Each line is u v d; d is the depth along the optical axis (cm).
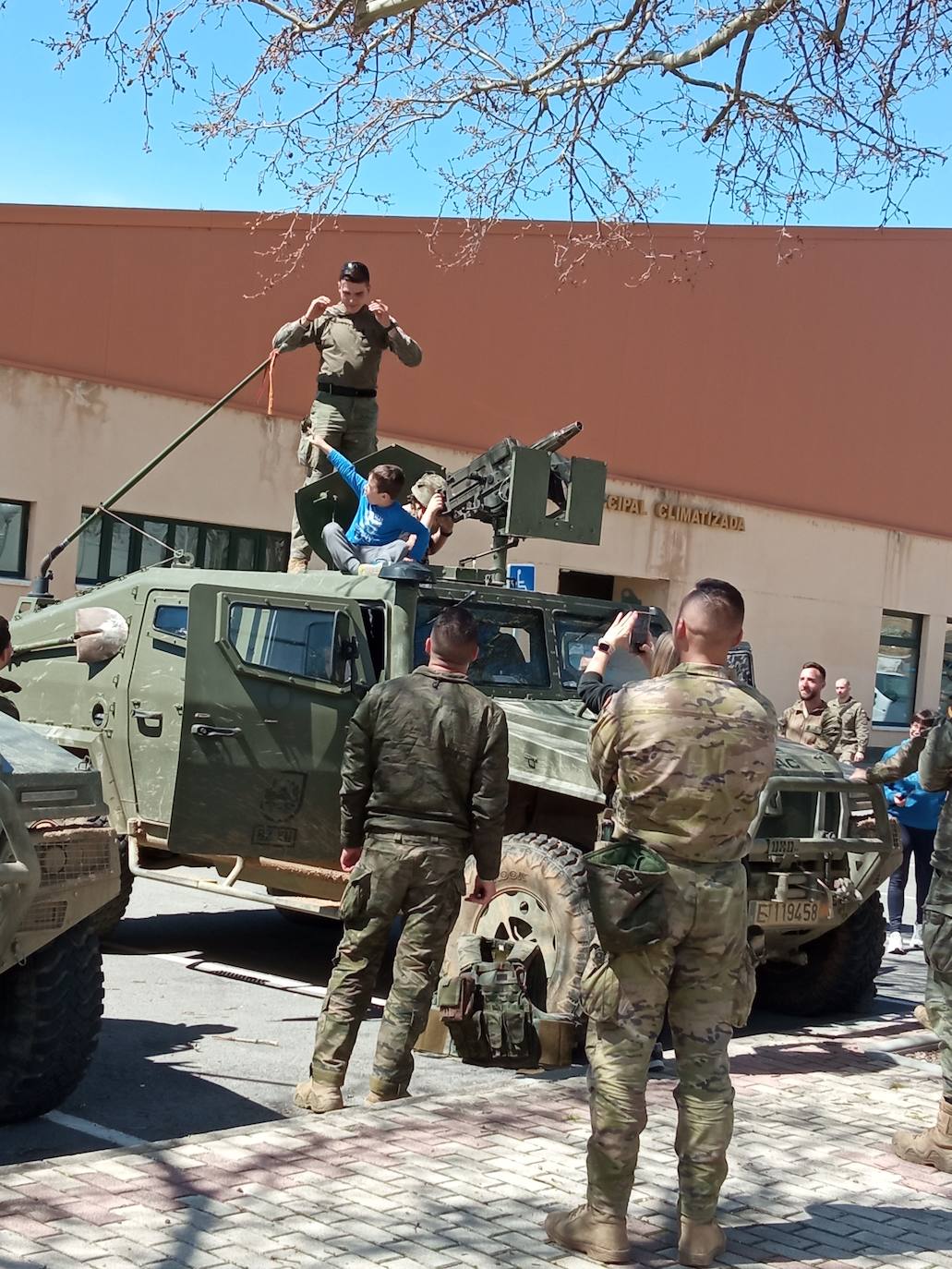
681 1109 379
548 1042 606
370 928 528
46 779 479
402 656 697
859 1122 523
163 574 771
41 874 454
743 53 877
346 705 696
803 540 2480
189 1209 390
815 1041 682
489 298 2066
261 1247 366
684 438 2327
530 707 731
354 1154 446
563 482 833
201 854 679
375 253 1923
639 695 380
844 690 1045
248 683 674
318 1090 529
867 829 703
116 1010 686
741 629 387
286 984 767
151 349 1709
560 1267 364
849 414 2566
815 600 2508
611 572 2205
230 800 674
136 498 1680
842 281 2538
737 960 379
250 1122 531
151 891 1059
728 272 2362
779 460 2467
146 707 749
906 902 1216
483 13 892
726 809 373
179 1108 543
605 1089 373
